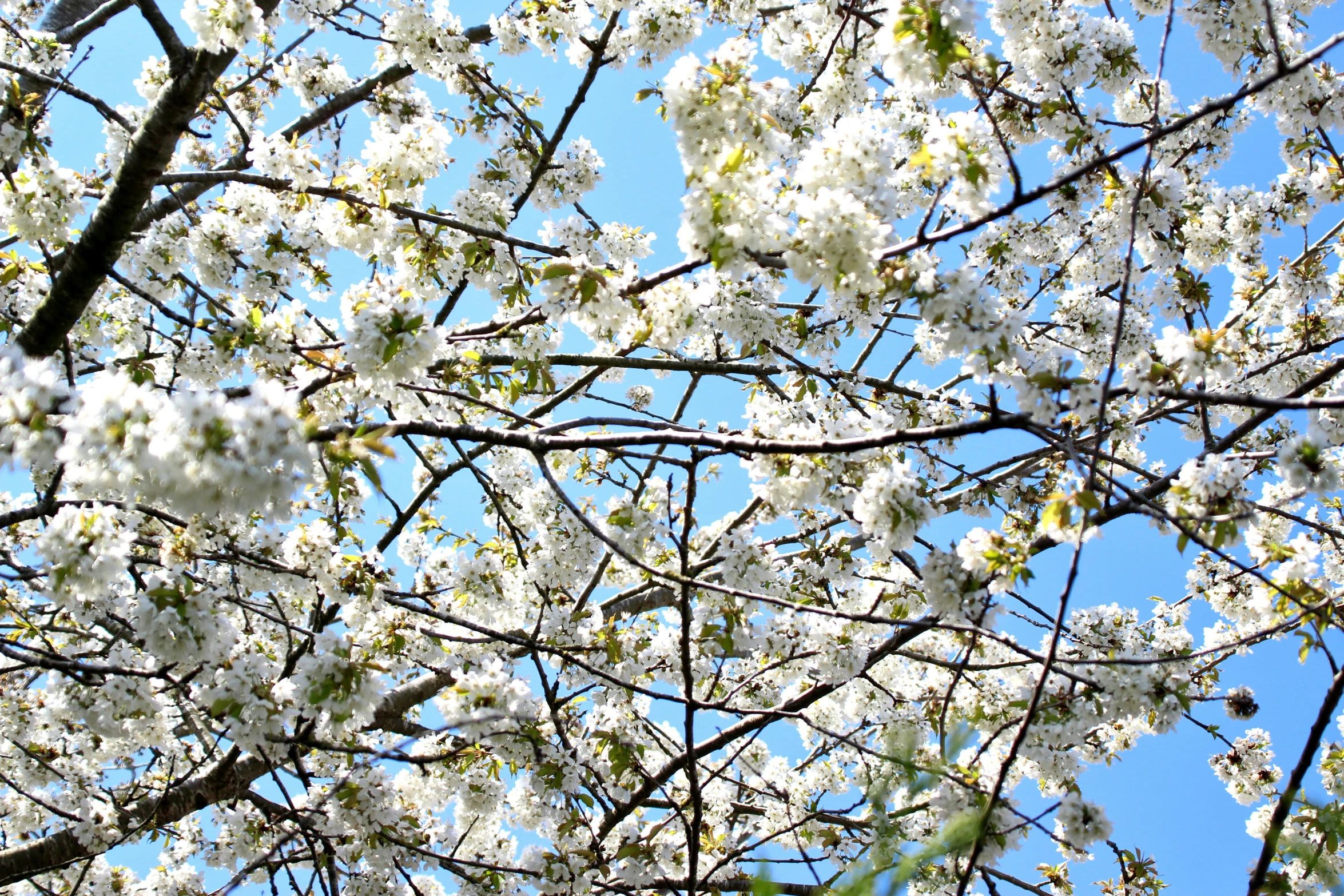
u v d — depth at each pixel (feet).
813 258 11.23
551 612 18.83
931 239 11.15
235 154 24.76
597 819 21.24
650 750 24.64
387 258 19.47
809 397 20.34
